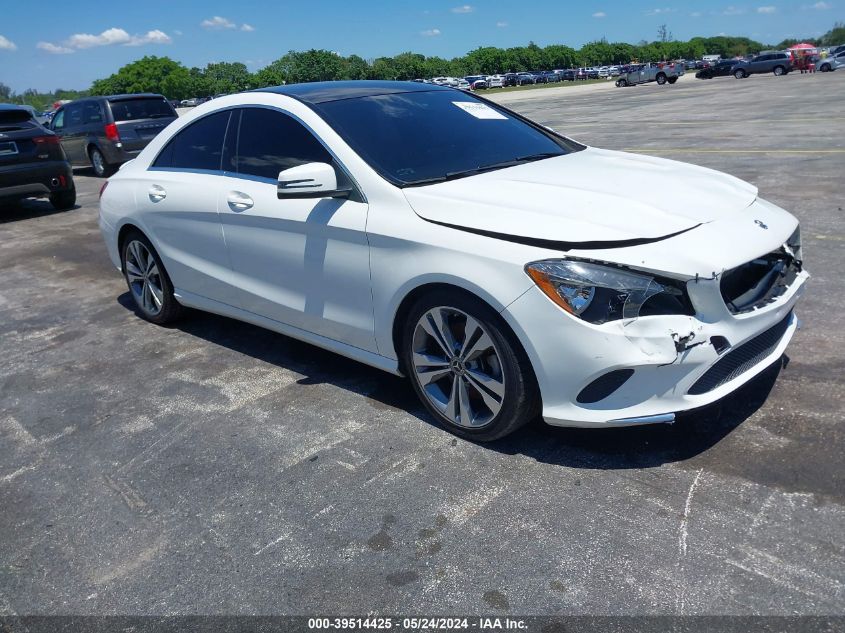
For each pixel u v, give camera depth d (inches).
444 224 125.0
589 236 111.9
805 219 265.7
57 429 153.0
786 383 141.2
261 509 117.8
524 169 144.1
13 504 126.4
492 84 3260.3
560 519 107.9
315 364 175.0
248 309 172.6
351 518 113.1
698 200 126.6
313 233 145.9
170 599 99.7
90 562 109.1
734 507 106.5
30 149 405.7
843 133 501.0
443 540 106.0
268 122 161.9
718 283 109.5
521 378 119.2
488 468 123.0
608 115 874.8
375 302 137.9
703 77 2064.5
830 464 114.2
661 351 107.9
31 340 210.8
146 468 133.9
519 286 113.8
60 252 325.1
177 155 189.3
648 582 93.9
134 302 235.1
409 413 145.2
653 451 122.8
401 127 153.3
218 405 157.0
